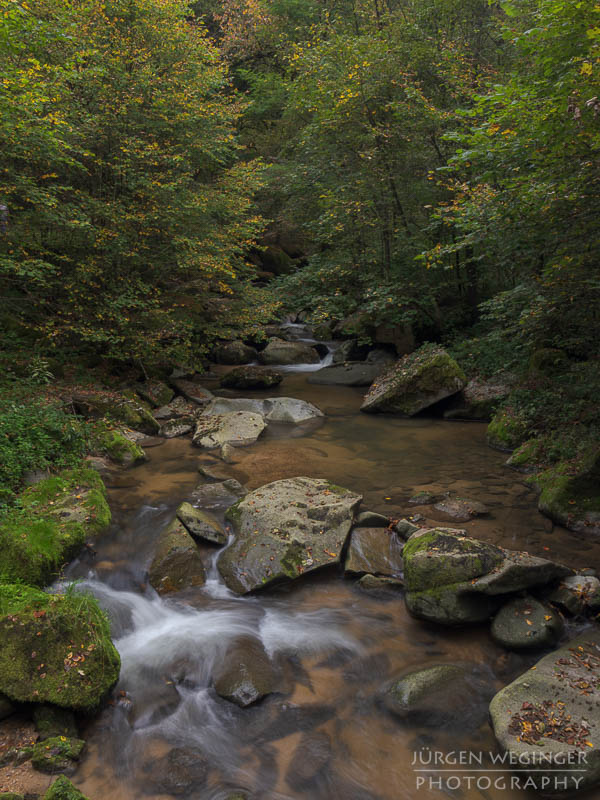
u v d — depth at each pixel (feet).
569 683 12.81
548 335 30.04
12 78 26.96
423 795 11.03
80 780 11.22
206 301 46.70
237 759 11.88
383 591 17.78
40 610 13.64
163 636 15.71
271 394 43.14
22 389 29.89
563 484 22.02
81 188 38.81
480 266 46.44
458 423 35.35
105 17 37.45
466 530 20.72
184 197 39.27
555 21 19.98
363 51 42.73
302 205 51.80
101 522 20.33
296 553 18.54
